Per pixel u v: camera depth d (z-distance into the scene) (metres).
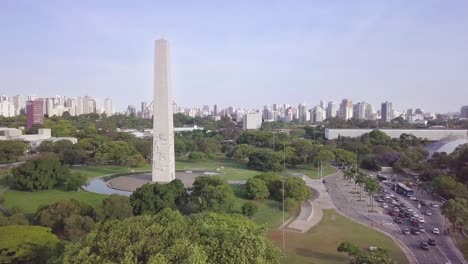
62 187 102.38
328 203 98.25
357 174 110.00
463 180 116.69
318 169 153.50
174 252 30.55
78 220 61.47
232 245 34.00
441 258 60.78
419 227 77.88
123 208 69.56
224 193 79.06
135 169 139.62
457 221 76.19
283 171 144.62
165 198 76.56
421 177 132.62
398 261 58.88
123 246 32.59
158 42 92.38
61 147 154.25
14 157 143.62
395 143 191.00
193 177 122.88
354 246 56.59
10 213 73.94
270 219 80.12
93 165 147.12
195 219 42.84
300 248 63.78
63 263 31.70
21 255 43.41
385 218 84.81
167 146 95.50
